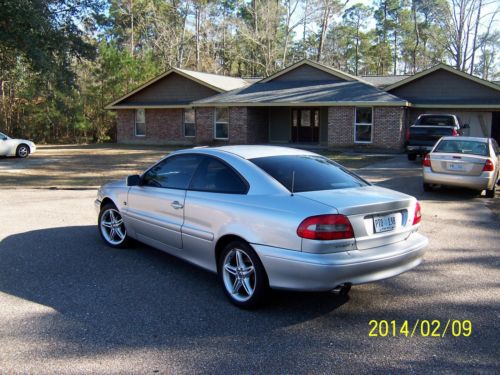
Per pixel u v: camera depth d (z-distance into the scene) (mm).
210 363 3604
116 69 34906
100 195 6961
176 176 5641
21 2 17922
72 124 35000
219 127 27562
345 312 4605
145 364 3580
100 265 5961
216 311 4594
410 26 68312
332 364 3607
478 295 5059
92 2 22344
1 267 5844
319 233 4102
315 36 68312
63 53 21469
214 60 59625
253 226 4477
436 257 6473
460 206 10367
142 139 31297
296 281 4203
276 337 4059
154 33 60750
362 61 73812
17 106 37031
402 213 4656
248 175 4848
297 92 25609
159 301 4820
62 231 7738
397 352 3811
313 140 28000
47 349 3799
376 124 23141
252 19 61375
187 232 5238
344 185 4945
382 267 4332
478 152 11719
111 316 4445
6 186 13492
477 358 3719
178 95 30031
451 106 23438
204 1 58562
